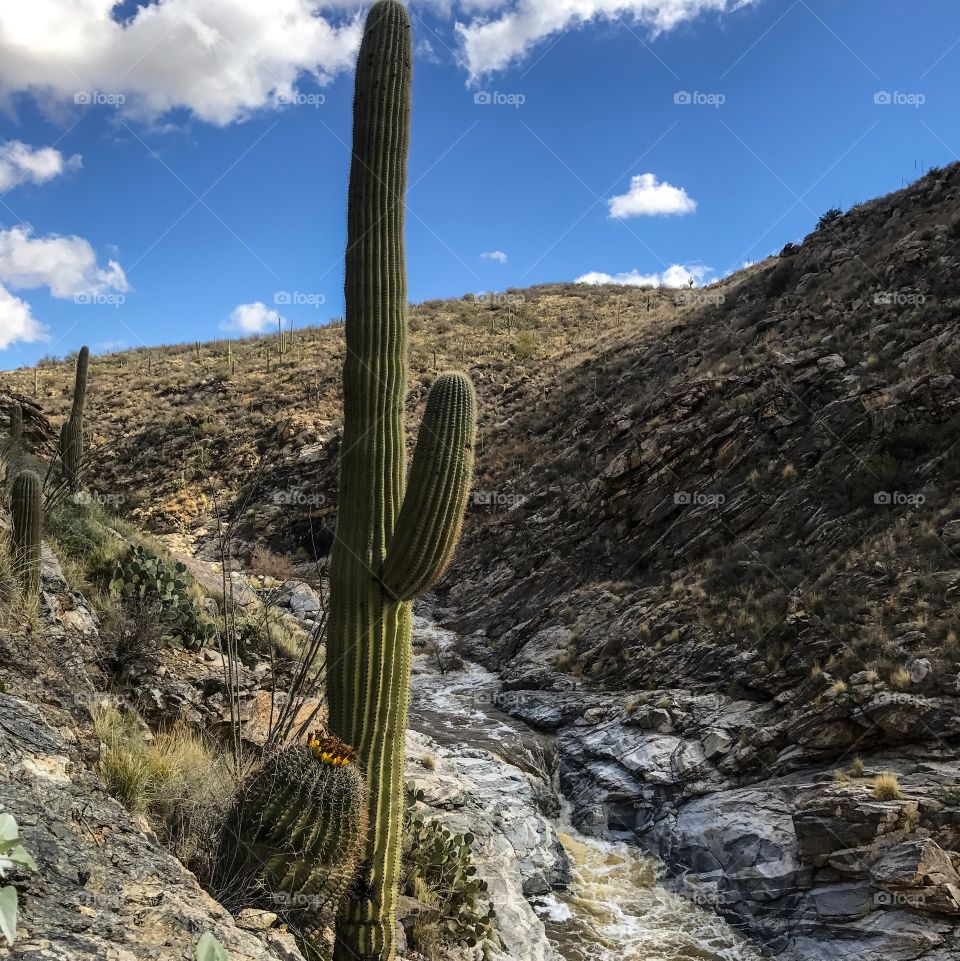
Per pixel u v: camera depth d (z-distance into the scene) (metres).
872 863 9.58
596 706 16.31
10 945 2.16
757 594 16.97
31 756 3.43
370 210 5.30
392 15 5.50
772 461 21.23
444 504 4.86
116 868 2.93
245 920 3.69
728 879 10.73
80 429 13.68
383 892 4.89
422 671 21.03
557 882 11.01
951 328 20.89
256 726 7.71
